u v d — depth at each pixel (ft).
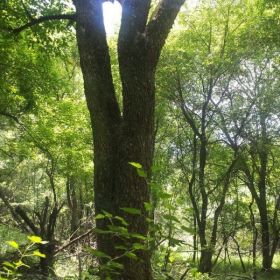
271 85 56.54
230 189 73.56
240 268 60.13
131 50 16.92
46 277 26.25
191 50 60.29
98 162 16.70
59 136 50.78
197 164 69.82
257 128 57.67
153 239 8.40
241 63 58.65
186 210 8.79
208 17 60.49
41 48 33.12
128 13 17.03
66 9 34.37
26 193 77.25
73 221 56.70
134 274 14.11
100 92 17.11
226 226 60.95
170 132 71.61
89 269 12.98
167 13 17.16
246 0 57.11
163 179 62.54
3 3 31.71
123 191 15.89
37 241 7.02
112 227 8.18
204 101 62.08
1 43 37.86
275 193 74.95
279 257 88.48
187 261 13.55
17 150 55.62
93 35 17.49
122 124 16.71
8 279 7.89
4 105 44.83
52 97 50.49
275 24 55.01
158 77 61.67
